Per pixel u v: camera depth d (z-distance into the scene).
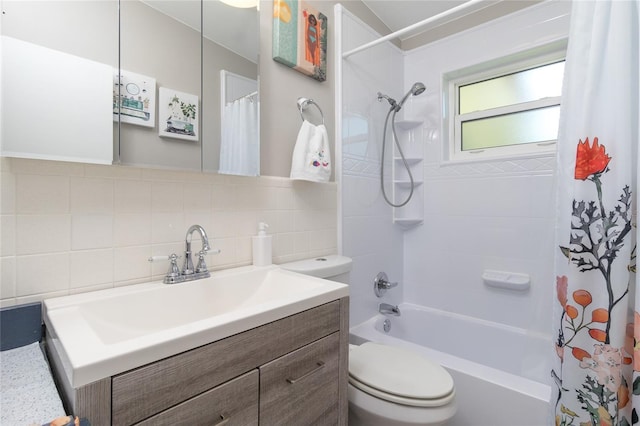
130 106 0.92
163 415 0.54
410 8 1.97
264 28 1.34
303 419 0.81
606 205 0.90
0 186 0.73
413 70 2.23
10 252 0.74
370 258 1.93
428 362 1.14
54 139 0.79
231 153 1.17
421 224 2.21
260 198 1.30
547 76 1.84
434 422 0.91
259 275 1.15
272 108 1.37
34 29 0.76
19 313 0.73
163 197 1.01
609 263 0.90
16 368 0.63
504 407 1.10
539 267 1.74
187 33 1.06
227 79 1.17
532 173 1.78
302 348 0.80
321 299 0.86
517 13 1.81
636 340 0.83
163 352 0.54
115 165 0.90
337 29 1.70
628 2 0.89
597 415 0.90
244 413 0.67
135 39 0.94
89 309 0.77
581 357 0.94
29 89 0.75
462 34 2.01
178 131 1.03
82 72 0.84
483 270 1.94
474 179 1.98
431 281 2.16
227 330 0.64
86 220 0.85
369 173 1.93
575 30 0.99
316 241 1.56
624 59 0.88
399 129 2.22
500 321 1.87
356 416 1.09
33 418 0.47
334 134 1.70
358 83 1.84
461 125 2.16
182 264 1.05
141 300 0.86
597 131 0.92
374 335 1.56
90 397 0.47
